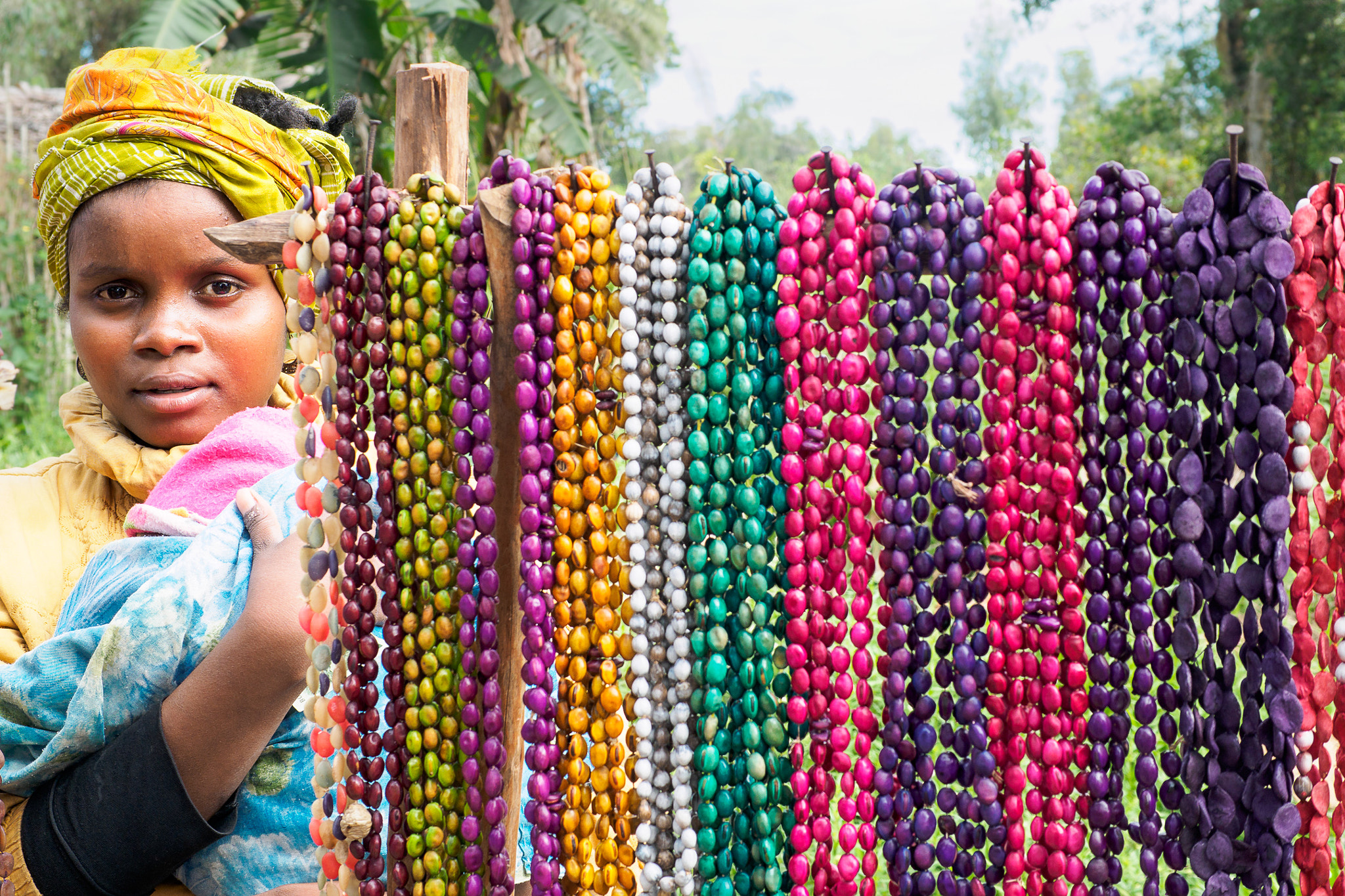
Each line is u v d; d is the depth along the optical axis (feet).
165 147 5.20
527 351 4.20
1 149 27.50
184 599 4.47
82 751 4.52
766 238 4.15
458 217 4.25
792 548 4.15
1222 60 46.55
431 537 4.33
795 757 4.21
